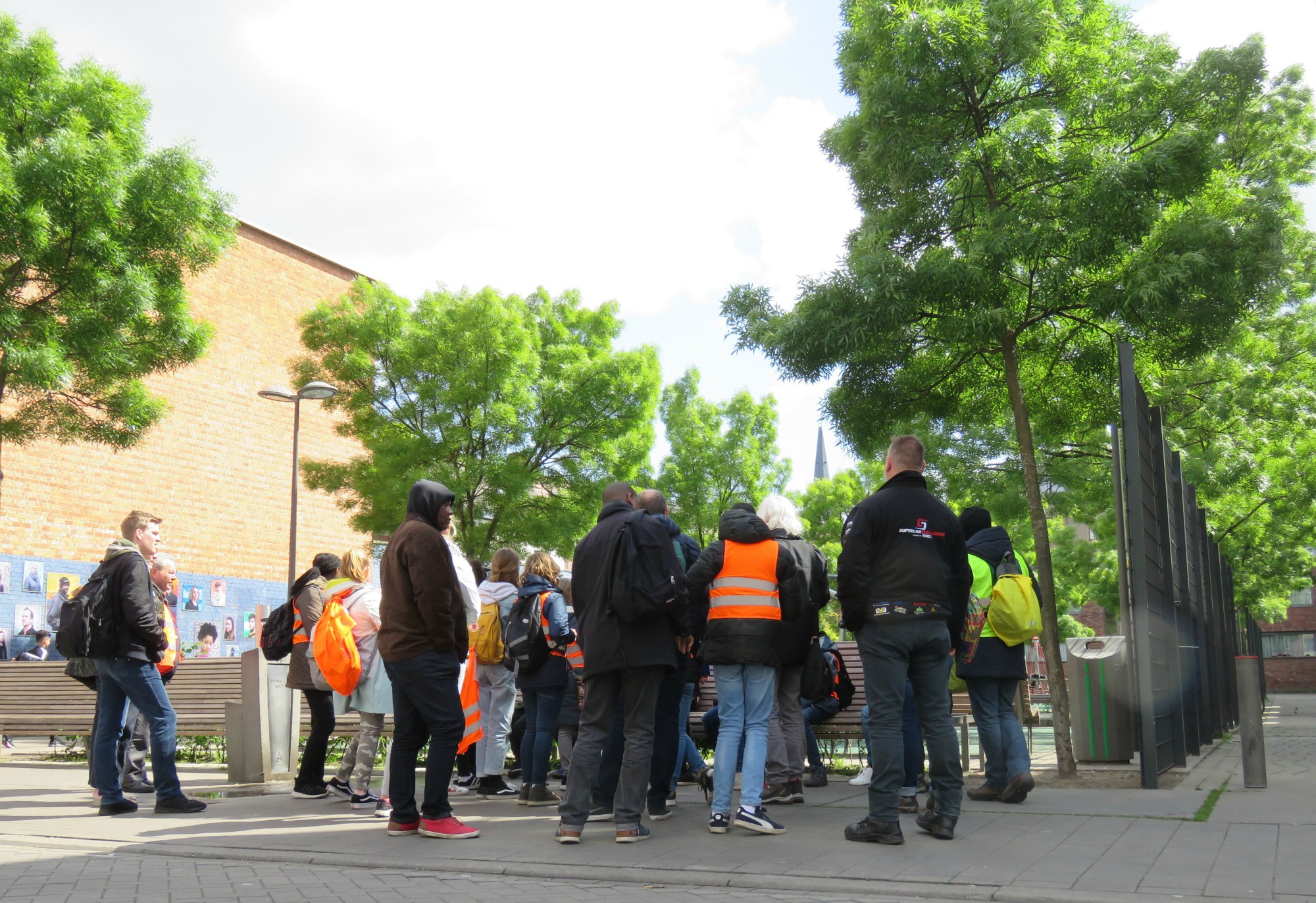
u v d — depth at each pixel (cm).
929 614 611
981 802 762
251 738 923
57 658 2369
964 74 951
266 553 3106
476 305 2312
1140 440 885
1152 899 459
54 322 1561
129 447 1781
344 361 2312
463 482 2225
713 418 3155
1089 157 921
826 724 941
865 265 937
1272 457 2231
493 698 880
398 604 661
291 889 523
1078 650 1075
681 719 810
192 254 1727
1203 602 1420
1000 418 1182
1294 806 725
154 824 729
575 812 630
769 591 655
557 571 838
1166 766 944
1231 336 1009
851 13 1027
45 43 1634
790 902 487
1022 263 945
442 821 655
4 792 942
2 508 2386
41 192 1529
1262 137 1823
